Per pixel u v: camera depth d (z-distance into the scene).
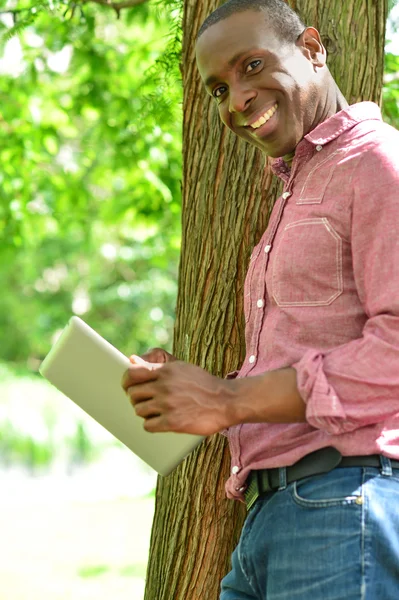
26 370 17.69
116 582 6.55
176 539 2.97
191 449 2.05
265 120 2.17
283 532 1.96
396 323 1.84
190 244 3.08
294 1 2.96
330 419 1.84
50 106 7.20
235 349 2.94
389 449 1.92
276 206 2.22
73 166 7.62
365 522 1.87
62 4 4.82
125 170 6.85
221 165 3.02
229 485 2.15
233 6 2.20
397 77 4.64
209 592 2.91
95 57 6.46
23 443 14.12
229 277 2.96
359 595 1.85
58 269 20.03
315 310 2.01
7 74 6.79
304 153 2.16
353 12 2.95
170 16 4.40
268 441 2.02
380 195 1.93
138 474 13.71
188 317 3.06
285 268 2.04
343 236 2.00
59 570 7.00
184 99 3.16
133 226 7.54
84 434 14.63
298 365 1.88
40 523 9.17
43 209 7.88
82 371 2.04
